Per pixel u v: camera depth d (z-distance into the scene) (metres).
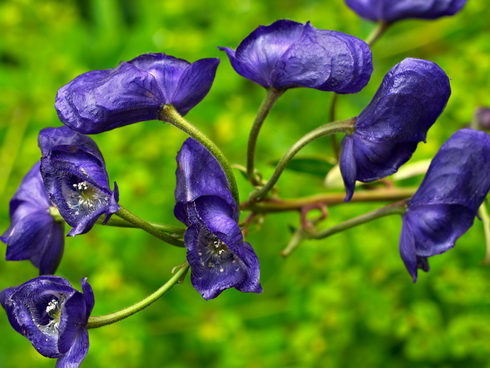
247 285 0.31
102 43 0.53
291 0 0.57
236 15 0.54
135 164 0.49
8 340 0.48
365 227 0.47
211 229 0.31
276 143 0.49
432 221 0.33
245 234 0.35
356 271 0.46
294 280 0.47
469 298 0.45
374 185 0.39
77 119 0.32
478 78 0.47
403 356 0.48
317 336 0.46
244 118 0.49
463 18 0.52
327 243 0.46
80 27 0.55
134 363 0.47
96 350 0.46
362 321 0.47
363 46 0.32
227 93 0.52
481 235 0.46
